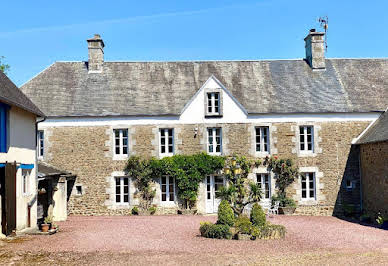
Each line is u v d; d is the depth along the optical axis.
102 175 19.16
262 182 19.56
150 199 19.20
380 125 18.72
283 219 17.83
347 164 19.67
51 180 17.02
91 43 21.39
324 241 12.77
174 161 19.05
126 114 19.23
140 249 11.29
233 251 11.15
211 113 19.55
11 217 12.82
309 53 22.42
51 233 13.55
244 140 19.52
